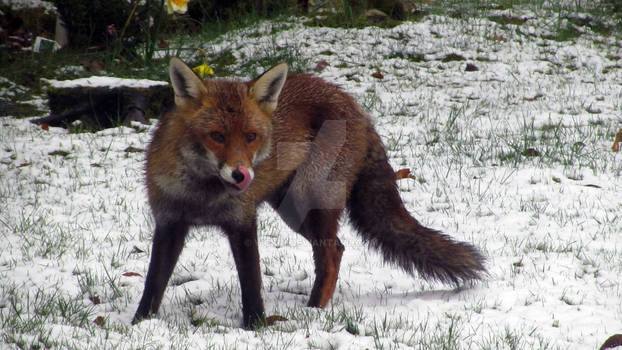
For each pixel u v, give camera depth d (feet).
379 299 23.50
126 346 18.08
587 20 78.64
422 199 34.60
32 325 19.19
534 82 61.77
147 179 20.76
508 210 32.32
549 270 24.58
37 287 23.88
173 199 20.07
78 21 64.18
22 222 30.94
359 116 24.62
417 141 45.21
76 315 21.20
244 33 74.79
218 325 20.58
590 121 48.29
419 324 20.38
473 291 23.26
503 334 19.31
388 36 72.49
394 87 60.59
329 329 20.11
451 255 23.38
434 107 54.49
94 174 38.93
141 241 29.48
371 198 24.57
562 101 55.42
